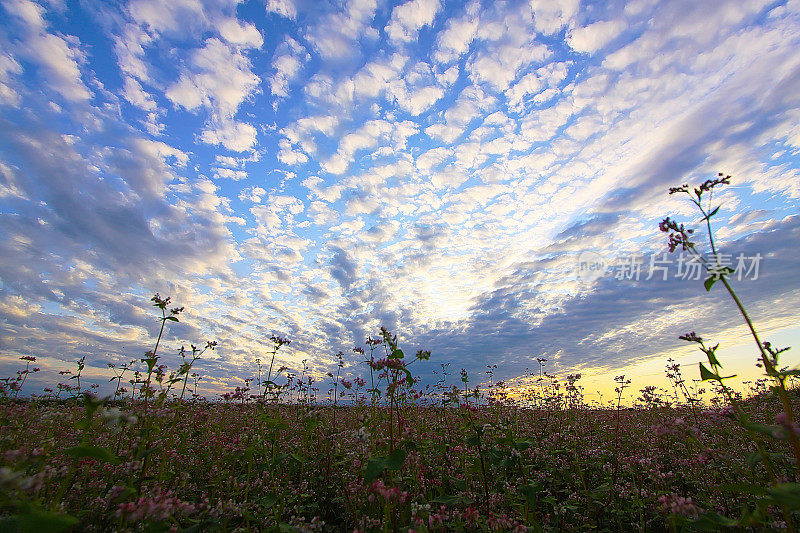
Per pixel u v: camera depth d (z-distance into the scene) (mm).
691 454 6273
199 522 4211
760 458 3486
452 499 4660
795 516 4176
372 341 6684
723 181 3471
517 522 4301
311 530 4160
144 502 3543
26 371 7953
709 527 3445
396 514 4293
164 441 6406
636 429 9586
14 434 4980
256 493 5781
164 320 5793
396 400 5219
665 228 3922
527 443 5414
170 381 6078
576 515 5328
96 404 4363
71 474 4012
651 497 5219
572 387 11883
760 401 9773
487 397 10359
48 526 2676
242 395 8062
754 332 3166
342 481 6262
